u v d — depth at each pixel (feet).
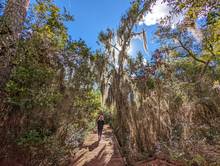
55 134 19.89
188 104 28.58
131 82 33.50
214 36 28.43
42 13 24.68
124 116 31.91
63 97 22.15
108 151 25.89
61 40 26.71
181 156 22.08
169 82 32.27
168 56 36.65
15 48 14.60
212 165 19.39
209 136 24.21
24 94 17.37
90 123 30.96
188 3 16.72
